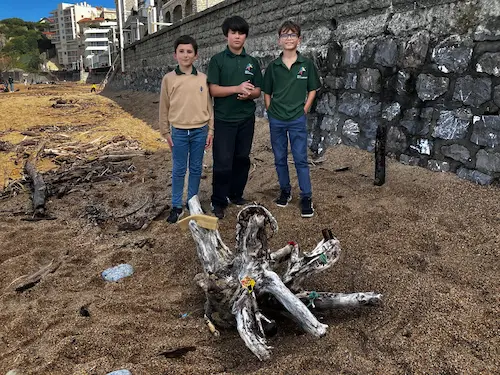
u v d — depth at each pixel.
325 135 7.07
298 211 4.81
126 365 2.56
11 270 3.96
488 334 2.58
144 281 3.68
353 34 6.39
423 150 5.33
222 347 2.77
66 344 2.79
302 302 2.87
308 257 3.06
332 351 2.57
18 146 9.62
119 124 12.88
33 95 22.52
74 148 9.44
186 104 4.50
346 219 4.41
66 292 3.57
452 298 2.92
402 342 2.59
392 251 3.71
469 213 4.21
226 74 4.53
